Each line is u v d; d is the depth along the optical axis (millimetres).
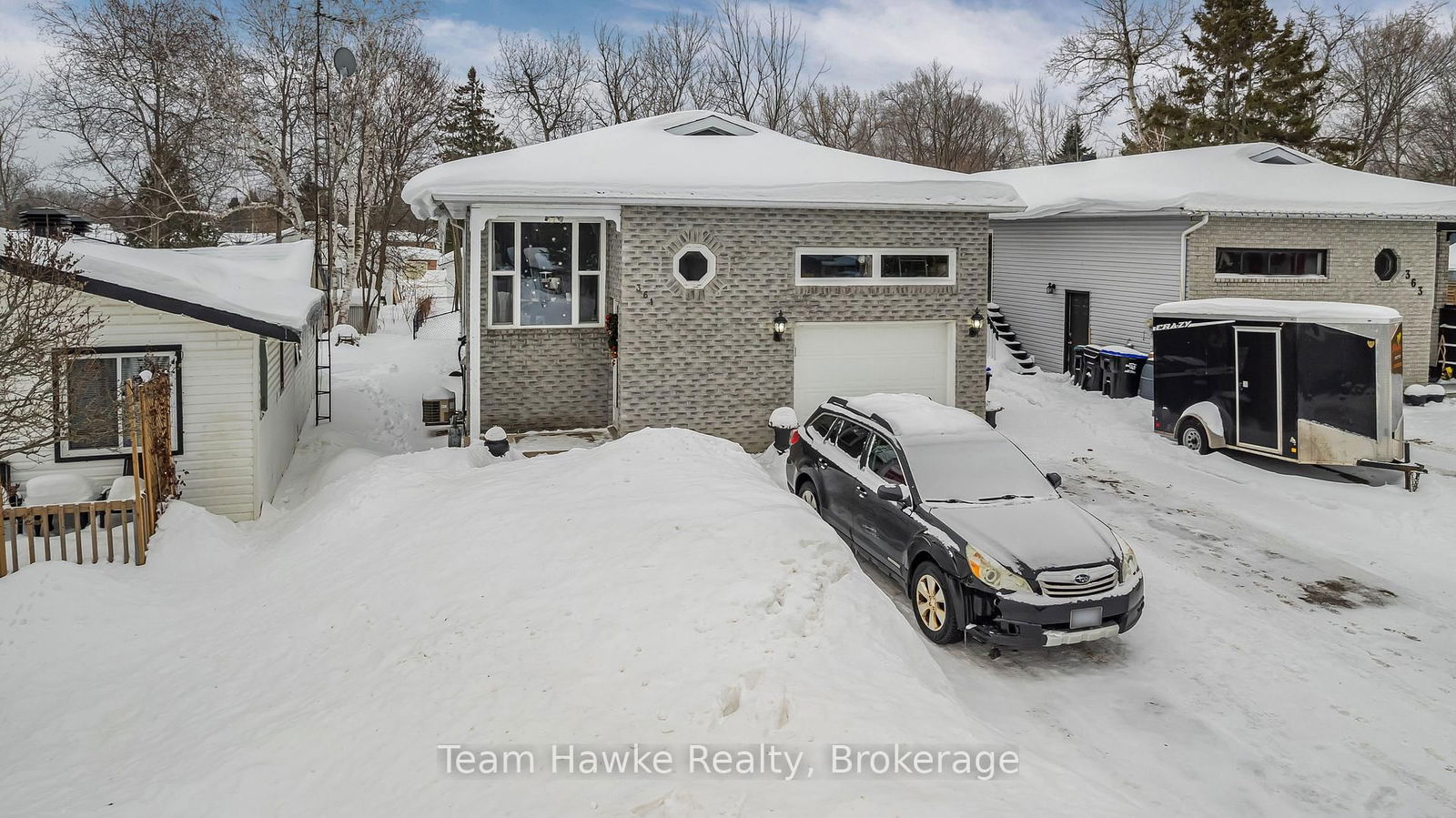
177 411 12336
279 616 9023
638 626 7363
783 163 16172
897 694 6473
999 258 26906
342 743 6465
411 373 24656
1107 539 8773
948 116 55656
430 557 9328
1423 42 44438
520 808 5289
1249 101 40375
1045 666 8352
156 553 10633
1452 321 23453
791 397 15523
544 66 49062
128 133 34094
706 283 14906
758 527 8977
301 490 14320
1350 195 21750
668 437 12398
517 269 15812
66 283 10094
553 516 9828
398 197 39062
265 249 20859
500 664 7129
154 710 7586
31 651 8555
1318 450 14164
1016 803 5129
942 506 9203
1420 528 12211
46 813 6039
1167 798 6316
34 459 11812
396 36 35938
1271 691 7957
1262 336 14750
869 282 15586
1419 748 7098
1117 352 20516
